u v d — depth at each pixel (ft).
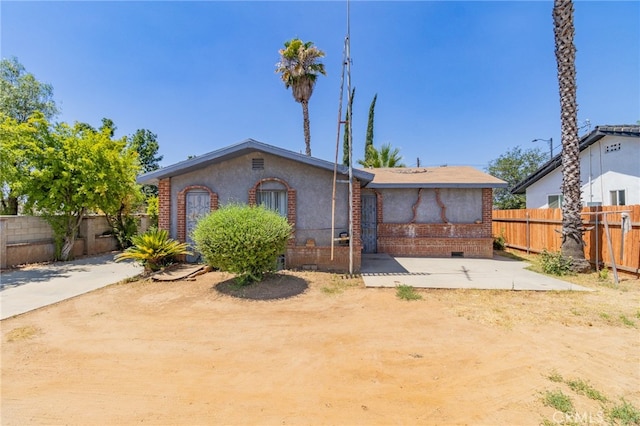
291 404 9.10
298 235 29.81
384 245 40.93
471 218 40.50
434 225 40.42
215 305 19.06
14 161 32.01
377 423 8.22
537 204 52.47
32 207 34.83
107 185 36.52
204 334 14.61
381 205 41.45
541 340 13.64
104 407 8.96
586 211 31.09
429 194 41.06
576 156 28.50
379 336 14.24
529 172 78.33
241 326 15.64
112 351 12.77
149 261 26.81
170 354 12.50
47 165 34.09
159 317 17.03
